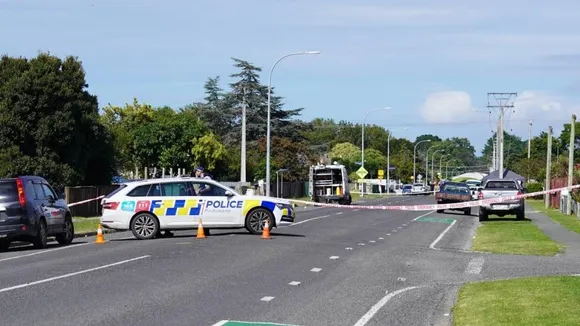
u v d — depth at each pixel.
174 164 63.50
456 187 45.75
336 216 38.62
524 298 11.71
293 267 15.98
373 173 136.50
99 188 39.31
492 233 27.09
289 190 68.50
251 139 78.38
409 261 17.70
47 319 10.21
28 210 20.22
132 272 14.80
